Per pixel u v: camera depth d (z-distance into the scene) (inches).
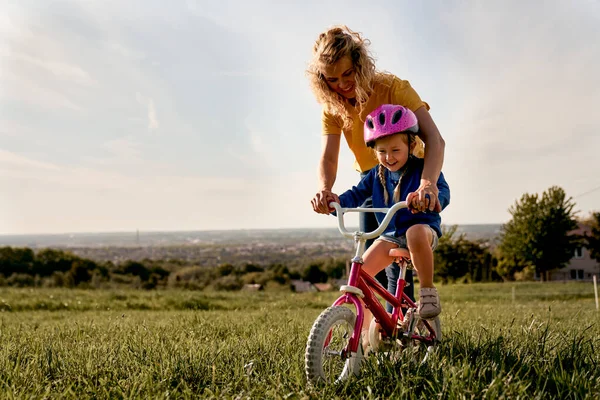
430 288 118.9
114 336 182.5
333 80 132.1
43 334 193.5
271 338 153.1
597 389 92.9
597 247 1856.5
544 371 102.0
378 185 131.8
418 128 126.0
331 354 106.1
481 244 2100.1
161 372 111.9
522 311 358.3
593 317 293.6
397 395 93.3
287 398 93.0
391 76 137.5
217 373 112.4
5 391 99.2
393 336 118.7
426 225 118.8
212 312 378.6
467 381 94.0
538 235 1763.0
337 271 2765.7
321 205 123.7
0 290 713.6
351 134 150.6
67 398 99.3
